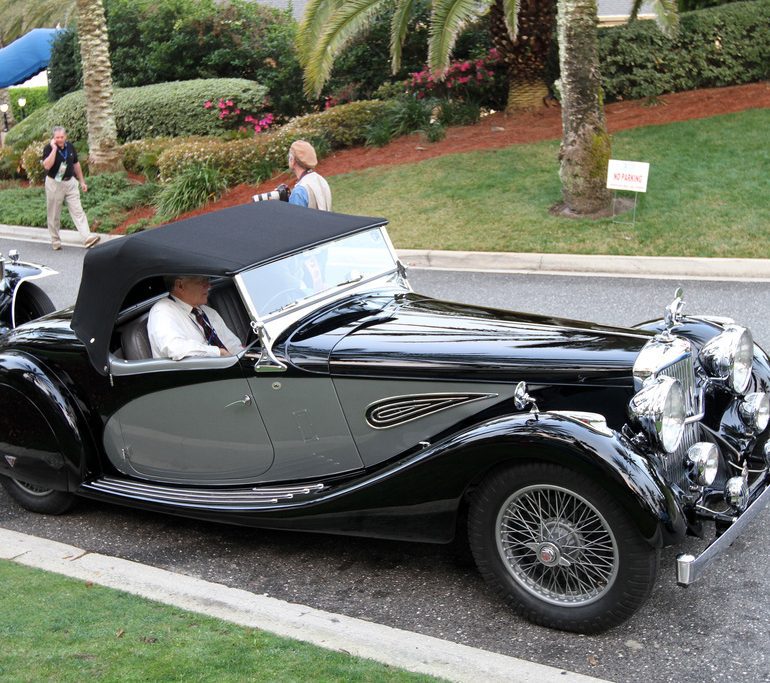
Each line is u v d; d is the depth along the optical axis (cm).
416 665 368
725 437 473
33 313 833
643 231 1100
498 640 410
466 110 1636
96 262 511
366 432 466
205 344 516
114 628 398
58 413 530
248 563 498
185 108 1922
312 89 1500
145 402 514
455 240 1164
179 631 395
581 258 1045
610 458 378
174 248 489
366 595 456
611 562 397
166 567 500
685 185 1213
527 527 411
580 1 1122
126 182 1728
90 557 491
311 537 523
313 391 468
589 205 1177
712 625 407
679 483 446
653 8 1312
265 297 478
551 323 486
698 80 1549
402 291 555
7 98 3356
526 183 1314
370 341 466
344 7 1428
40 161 1895
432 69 1366
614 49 1549
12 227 1612
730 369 465
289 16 2211
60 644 381
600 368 430
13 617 410
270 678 351
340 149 1659
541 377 434
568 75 1154
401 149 1574
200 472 516
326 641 388
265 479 500
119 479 543
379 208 1321
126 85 2225
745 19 1516
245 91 1930
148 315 529
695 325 509
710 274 982
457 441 410
